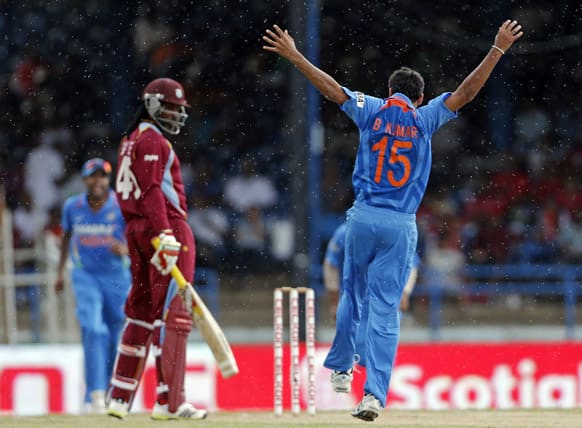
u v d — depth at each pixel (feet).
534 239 262.47
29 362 145.79
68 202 138.00
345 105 86.69
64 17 271.90
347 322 89.61
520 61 278.87
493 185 272.92
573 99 279.08
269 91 271.28
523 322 235.20
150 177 93.56
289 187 268.21
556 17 275.59
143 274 97.25
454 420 97.66
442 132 278.87
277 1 268.62
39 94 271.49
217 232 260.21
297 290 112.47
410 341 203.62
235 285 256.11
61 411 145.48
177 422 92.68
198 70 271.49
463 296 242.78
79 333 169.27
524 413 107.65
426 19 262.06
